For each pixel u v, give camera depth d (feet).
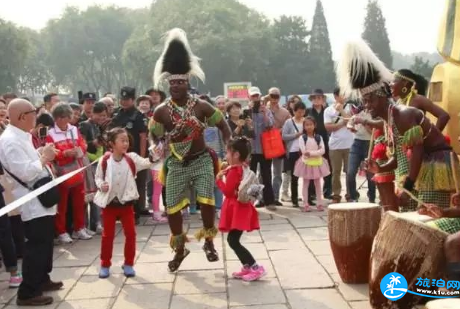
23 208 15.79
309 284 16.55
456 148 18.52
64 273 18.98
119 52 296.30
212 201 17.88
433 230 12.51
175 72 17.80
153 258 20.49
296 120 30.42
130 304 15.64
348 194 29.89
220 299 15.65
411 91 16.06
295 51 256.52
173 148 17.88
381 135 17.80
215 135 28.04
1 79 210.59
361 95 15.35
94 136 25.85
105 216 18.10
